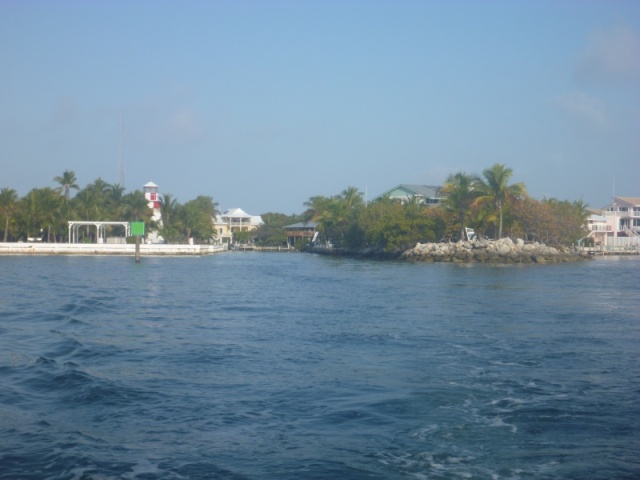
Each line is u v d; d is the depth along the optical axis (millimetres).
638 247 122312
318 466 10836
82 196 121750
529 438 12242
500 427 12883
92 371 17484
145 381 16438
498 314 29641
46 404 14273
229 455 11289
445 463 11008
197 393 15305
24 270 67625
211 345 21750
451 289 43375
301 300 37312
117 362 18844
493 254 83688
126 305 34531
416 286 46250
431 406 14312
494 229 95750
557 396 15148
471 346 21453
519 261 83375
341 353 20297
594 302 34781
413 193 124062
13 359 19078
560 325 26109
